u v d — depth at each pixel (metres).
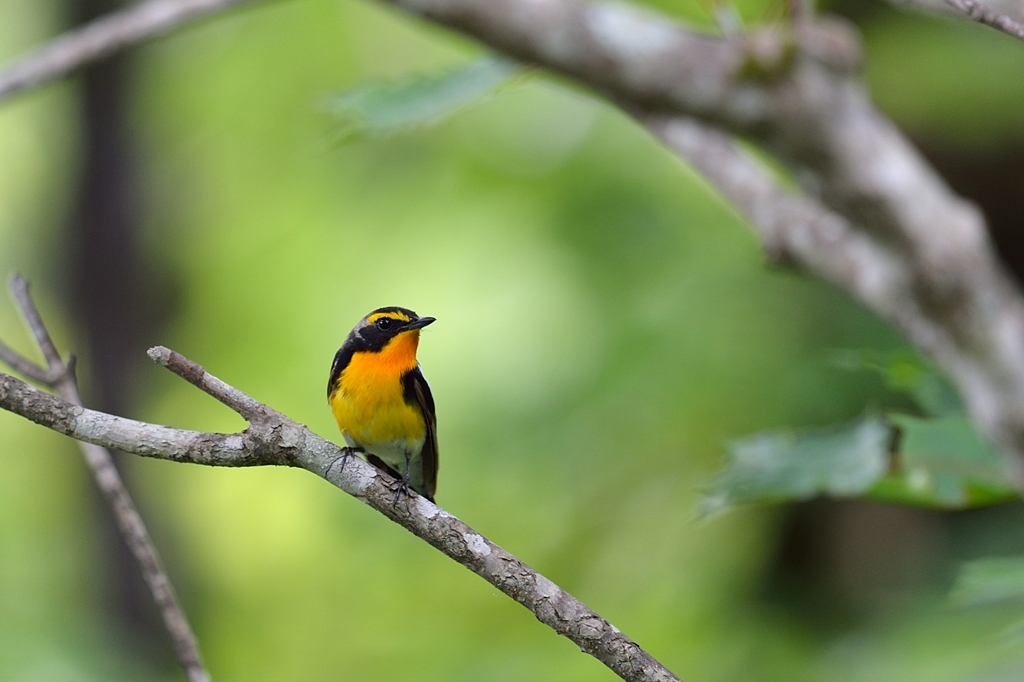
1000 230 13.06
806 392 12.16
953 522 12.18
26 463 15.62
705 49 6.25
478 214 14.84
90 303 14.03
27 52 16.02
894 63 12.06
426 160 15.42
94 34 7.83
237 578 16.34
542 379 13.50
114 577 13.34
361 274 15.54
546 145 14.70
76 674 10.23
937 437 6.41
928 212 6.13
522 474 13.52
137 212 14.17
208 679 5.50
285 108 16.20
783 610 12.84
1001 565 5.88
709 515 6.68
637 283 13.38
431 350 14.34
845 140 6.14
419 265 15.12
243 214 16.52
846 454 6.45
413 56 16.12
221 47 16.17
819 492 6.36
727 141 7.68
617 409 12.99
